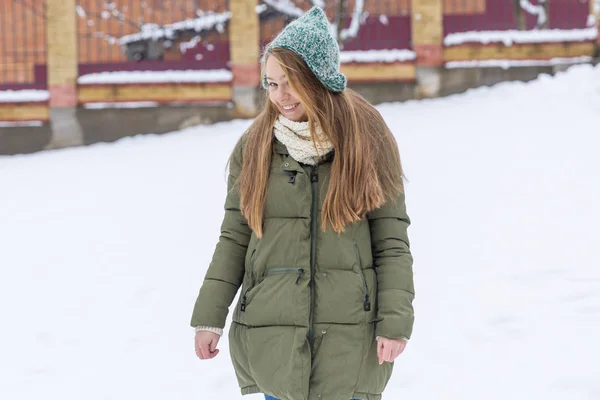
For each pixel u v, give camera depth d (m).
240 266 3.55
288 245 3.36
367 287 3.37
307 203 3.37
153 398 5.46
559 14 19.55
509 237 9.00
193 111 19.11
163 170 14.22
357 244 3.39
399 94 19.16
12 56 19.38
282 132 3.42
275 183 3.41
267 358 3.30
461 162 12.77
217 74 19.14
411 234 9.28
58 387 5.75
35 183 14.15
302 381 3.25
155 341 6.60
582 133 14.38
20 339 6.82
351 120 3.40
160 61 19.28
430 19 19.11
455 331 6.31
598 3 18.98
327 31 3.42
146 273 8.48
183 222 10.46
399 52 19.14
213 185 12.55
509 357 5.70
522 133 14.70
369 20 19.50
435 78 19.14
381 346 3.30
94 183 13.65
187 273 8.39
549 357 5.63
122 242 9.75
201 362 6.10
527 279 7.52
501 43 19.02
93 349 6.50
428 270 8.01
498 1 19.47
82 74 19.19
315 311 3.31
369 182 3.37
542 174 11.75
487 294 7.15
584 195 10.56
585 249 8.47
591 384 5.12
